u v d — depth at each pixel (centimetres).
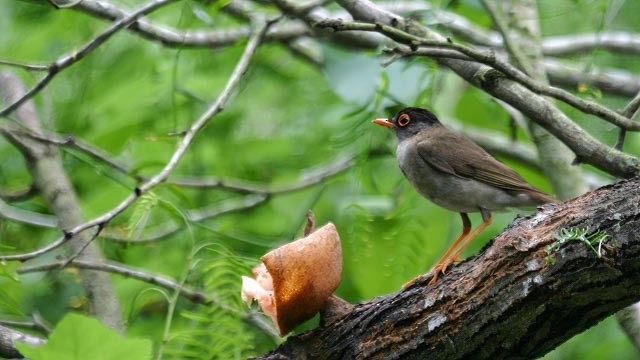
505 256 713
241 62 1012
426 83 1262
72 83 1350
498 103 1296
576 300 691
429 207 1294
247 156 1442
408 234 1231
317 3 1093
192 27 1255
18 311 1112
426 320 740
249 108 1462
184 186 1295
